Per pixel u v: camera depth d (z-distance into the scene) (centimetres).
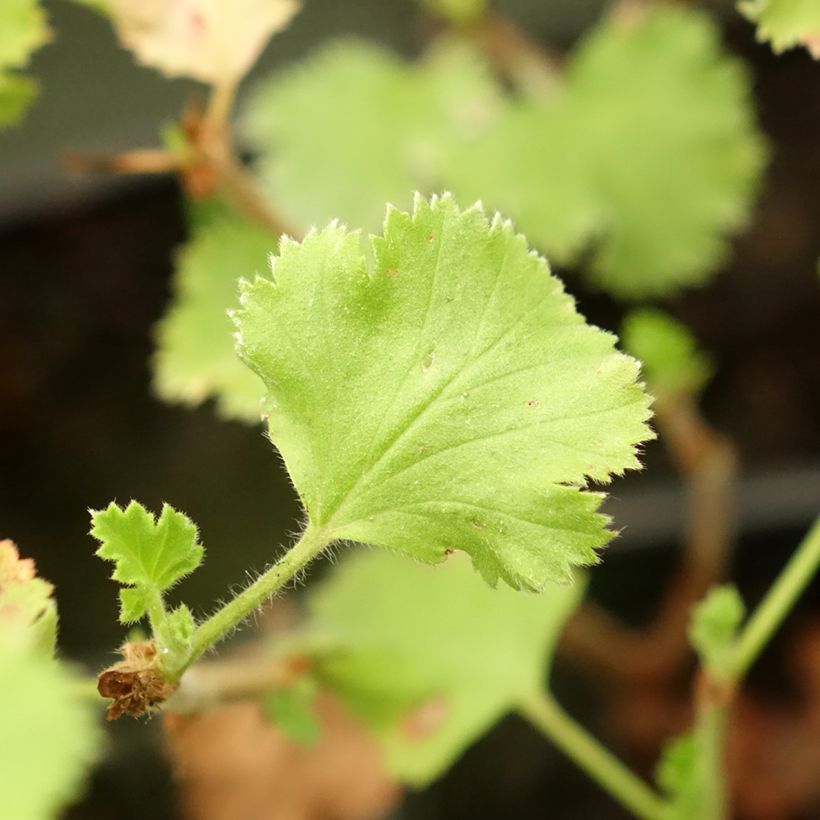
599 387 24
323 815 39
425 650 32
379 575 33
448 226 24
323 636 33
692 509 46
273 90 45
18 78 29
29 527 48
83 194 52
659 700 47
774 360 54
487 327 24
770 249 55
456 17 47
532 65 48
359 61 45
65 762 21
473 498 24
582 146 42
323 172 43
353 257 24
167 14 30
